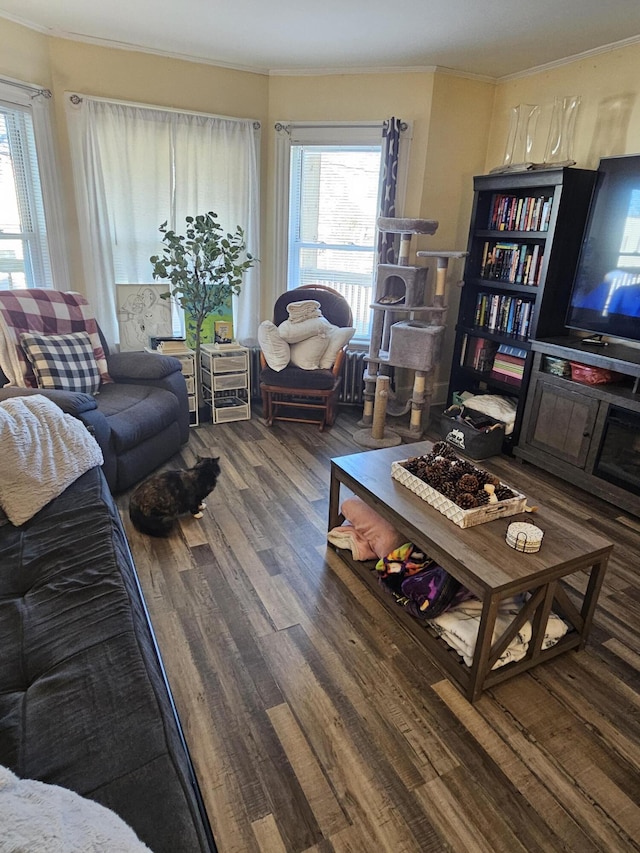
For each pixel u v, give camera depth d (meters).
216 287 3.77
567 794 1.39
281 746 1.49
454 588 1.84
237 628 1.92
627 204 2.90
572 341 3.26
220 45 3.44
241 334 4.39
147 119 3.61
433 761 1.47
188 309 3.81
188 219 3.56
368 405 3.98
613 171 2.96
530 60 3.52
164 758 0.97
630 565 2.42
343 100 3.93
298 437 3.77
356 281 4.44
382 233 3.91
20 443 1.84
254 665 1.76
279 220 4.23
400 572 2.03
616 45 3.13
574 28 2.95
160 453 3.14
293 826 1.29
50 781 0.92
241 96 3.91
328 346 3.87
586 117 3.39
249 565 2.29
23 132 3.31
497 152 4.06
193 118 3.72
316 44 3.36
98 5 2.88
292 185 4.24
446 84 3.81
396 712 1.61
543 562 1.62
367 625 1.96
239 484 3.03
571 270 3.31
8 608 1.37
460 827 1.30
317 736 1.52
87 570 1.50
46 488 1.83
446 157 4.01
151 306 3.74
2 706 1.09
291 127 3.99
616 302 3.03
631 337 2.97
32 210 3.47
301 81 3.93
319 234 4.37
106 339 3.84
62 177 3.55
